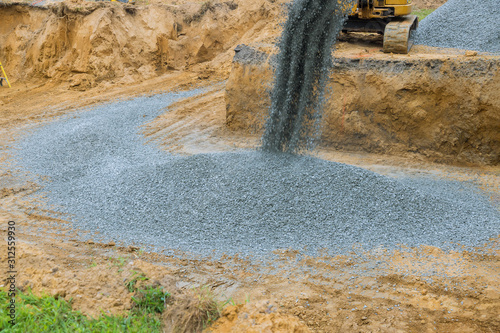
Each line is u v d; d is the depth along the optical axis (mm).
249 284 6152
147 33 19625
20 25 19734
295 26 9820
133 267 6117
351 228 7379
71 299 5289
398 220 7574
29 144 12516
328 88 10414
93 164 11016
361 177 8359
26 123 14438
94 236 7504
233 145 12375
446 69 10773
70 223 7984
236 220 7652
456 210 7984
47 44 18828
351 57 11812
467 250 6836
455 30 15133
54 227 7832
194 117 14680
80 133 12984
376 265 6488
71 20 18734
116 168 10648
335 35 9836
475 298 5719
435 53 13234
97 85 18266
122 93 17469
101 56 18531
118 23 19094
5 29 20125
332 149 12141
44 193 9383
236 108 13258
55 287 5500
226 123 13586
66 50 18984
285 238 7227
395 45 12609
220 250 6992
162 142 12617
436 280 6090
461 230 7371
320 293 5918
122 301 5383
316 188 8102
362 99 11648
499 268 6371
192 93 17234
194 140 12820
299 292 5934
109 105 16062
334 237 7199
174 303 5430
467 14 15547
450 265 6438
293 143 9625
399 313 5484
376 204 7848
